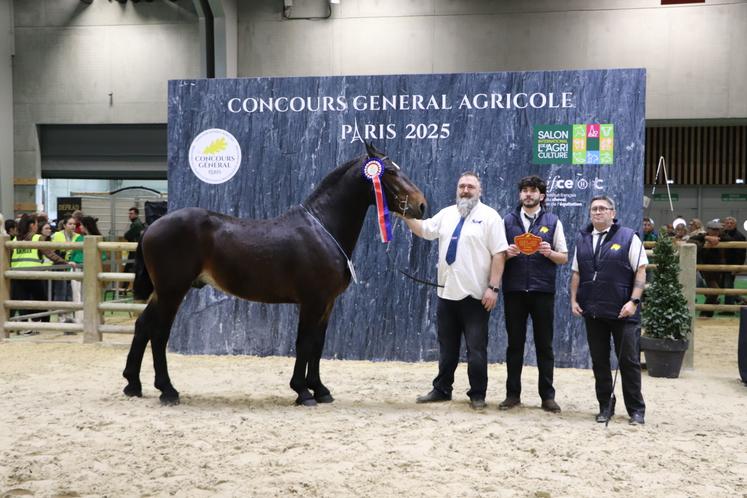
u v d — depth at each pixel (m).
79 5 19.17
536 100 7.91
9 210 19.45
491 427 5.29
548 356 5.93
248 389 6.66
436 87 8.05
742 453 4.71
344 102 8.20
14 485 3.91
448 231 6.04
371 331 8.15
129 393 6.20
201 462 4.32
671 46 17.03
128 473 4.12
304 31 18.19
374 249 8.12
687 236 14.09
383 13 17.94
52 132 19.55
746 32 16.73
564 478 4.11
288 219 6.02
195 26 18.81
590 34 17.27
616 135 7.81
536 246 5.73
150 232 5.88
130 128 19.28
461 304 6.04
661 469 4.32
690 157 19.77
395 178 5.91
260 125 8.33
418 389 6.73
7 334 9.67
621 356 5.51
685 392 6.84
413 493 3.81
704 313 13.78
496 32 17.59
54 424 5.23
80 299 11.52
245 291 5.93
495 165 7.99
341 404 6.04
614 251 5.49
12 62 19.45
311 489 3.84
